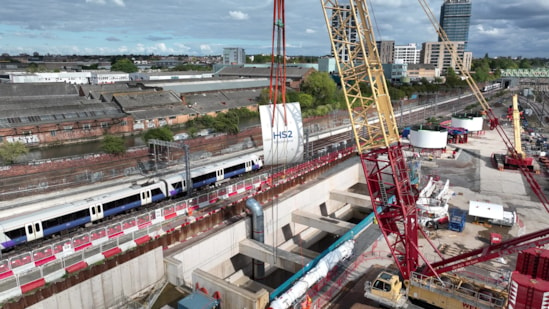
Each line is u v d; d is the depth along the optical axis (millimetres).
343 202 53875
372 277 31438
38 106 89375
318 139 76688
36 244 34719
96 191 48625
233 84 131375
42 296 24922
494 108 132375
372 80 27969
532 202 48375
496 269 31500
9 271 26656
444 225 41219
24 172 54281
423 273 28375
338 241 35406
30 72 165750
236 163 54281
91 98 102500
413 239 30250
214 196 42875
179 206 38812
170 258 30641
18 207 42875
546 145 78438
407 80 192250
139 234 33938
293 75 149375
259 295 26156
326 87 127438
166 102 101375
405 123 100812
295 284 28016
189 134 77188
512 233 39344
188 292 29078
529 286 21062
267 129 24547
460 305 25141
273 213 42125
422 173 60375
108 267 28688
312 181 51562
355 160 63188
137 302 27953
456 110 126125
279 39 24406
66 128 81062
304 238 49438
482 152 74750
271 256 34938
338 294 29375
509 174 60562
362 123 34531
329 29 28422
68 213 36250
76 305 25641
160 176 55125
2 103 89188
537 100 150125
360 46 27891
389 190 30594
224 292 27250
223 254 36188
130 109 93625
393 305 26406
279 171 52906
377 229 40438
